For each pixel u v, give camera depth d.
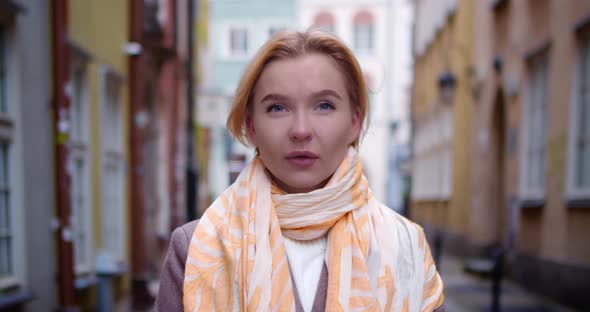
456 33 12.27
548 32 6.46
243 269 1.05
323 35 1.10
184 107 14.31
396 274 1.12
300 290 1.08
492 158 9.38
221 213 1.15
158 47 9.38
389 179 24.00
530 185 7.31
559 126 6.05
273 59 1.11
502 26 8.67
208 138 19.06
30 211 4.39
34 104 4.48
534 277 6.85
